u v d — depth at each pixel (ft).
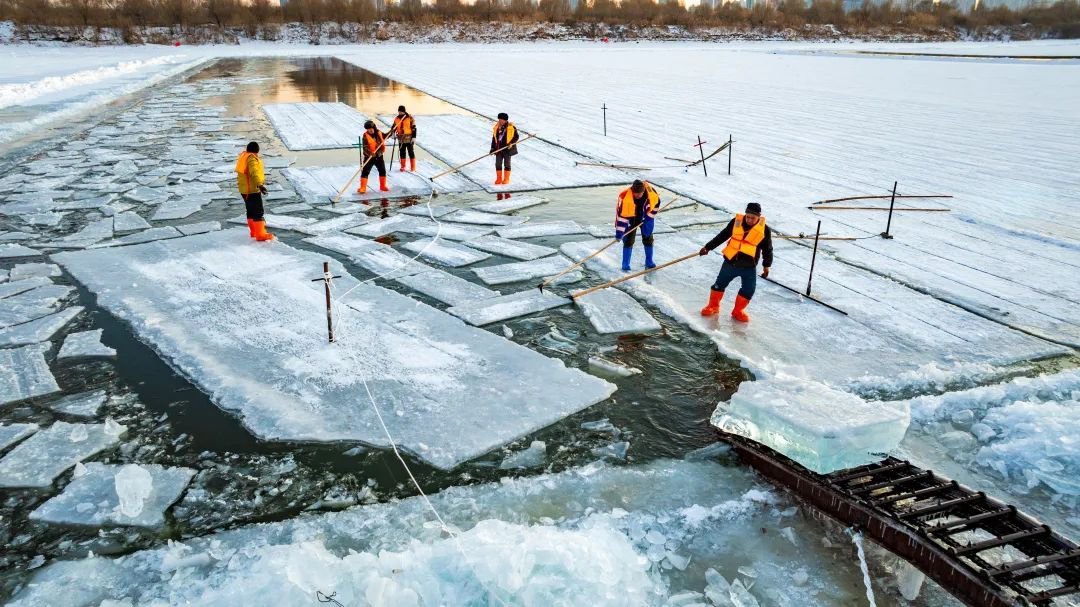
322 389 17.92
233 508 13.67
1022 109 78.64
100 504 13.67
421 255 29.07
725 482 14.76
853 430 13.58
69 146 51.85
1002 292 25.72
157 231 31.40
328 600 10.82
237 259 27.73
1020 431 16.20
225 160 47.42
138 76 103.30
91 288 24.61
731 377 19.26
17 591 11.58
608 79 110.01
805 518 13.69
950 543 11.78
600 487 14.46
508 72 120.16
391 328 21.63
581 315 23.27
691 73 123.75
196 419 16.63
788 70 133.49
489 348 20.42
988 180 43.88
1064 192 40.91
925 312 23.91
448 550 11.83
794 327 22.56
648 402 17.92
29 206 35.42
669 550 12.75
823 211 36.76
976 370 19.65
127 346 20.31
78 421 16.56
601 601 10.93
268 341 20.53
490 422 16.57
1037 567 11.41
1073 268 28.37
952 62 159.22
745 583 12.03
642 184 26.22
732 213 36.22
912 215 36.14
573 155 50.98
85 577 11.84
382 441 15.74
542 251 29.81
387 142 54.19
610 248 30.25
